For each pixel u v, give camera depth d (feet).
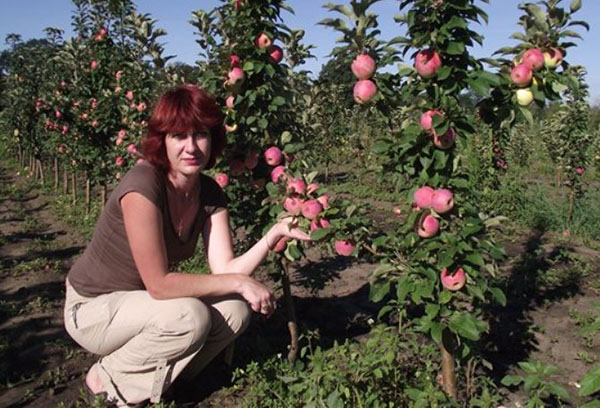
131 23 15.24
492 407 8.26
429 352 9.32
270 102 10.61
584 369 11.48
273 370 9.86
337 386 7.00
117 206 8.04
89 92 26.23
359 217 8.68
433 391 7.26
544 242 23.16
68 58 27.02
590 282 17.20
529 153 47.39
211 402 9.48
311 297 15.46
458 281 7.52
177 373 8.41
